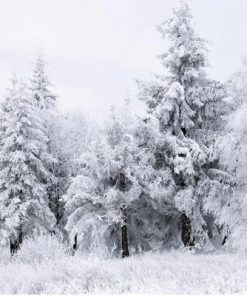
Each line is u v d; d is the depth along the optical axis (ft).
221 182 70.38
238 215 58.13
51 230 86.94
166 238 77.46
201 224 69.97
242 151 54.80
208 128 74.69
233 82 57.82
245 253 51.80
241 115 54.90
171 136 68.64
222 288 26.30
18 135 82.99
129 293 26.32
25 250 44.88
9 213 79.05
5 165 84.53
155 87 74.64
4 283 30.60
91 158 72.43
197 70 73.82
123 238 72.18
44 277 30.48
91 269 30.83
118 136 76.59
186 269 33.50
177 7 73.26
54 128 105.70
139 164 70.69
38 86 126.93
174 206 73.82
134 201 75.20
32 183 82.07
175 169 66.13
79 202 74.84
